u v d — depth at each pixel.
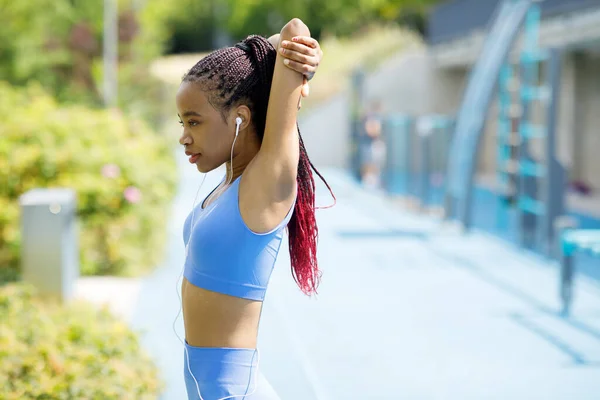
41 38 20.20
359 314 7.99
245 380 2.52
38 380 4.65
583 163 18.56
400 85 24.56
